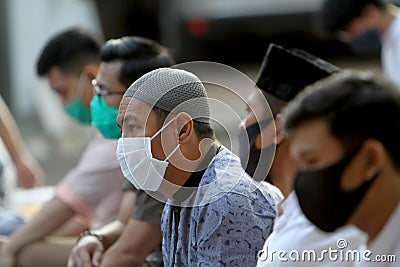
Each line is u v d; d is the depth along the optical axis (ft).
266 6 46.42
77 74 17.35
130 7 41.63
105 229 15.05
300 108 8.15
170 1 44.19
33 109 36.06
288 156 11.22
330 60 46.93
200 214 11.29
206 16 45.68
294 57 11.84
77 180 16.33
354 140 7.97
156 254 14.39
